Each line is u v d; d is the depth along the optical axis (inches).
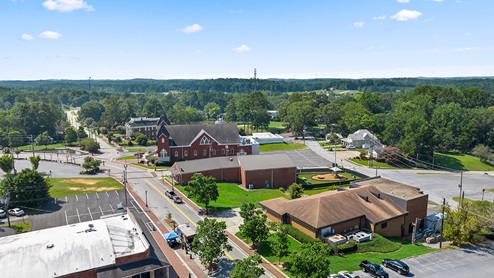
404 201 2566.4
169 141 4448.8
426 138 4810.5
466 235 2241.6
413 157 4879.4
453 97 7347.4
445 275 1892.2
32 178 2869.1
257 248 2166.6
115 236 1855.3
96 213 2751.0
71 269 1576.0
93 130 7504.9
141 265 1656.0
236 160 3791.8
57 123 7583.7
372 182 3026.6
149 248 1748.3
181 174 3494.1
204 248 1871.3
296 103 7377.0
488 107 6953.7
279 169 3649.1
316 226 2212.1
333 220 2294.5
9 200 2743.6
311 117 6525.6
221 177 3683.6
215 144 4591.5
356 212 2425.0
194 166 3609.7
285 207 2554.1
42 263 1596.9
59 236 1814.7
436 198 3412.9
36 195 2834.6
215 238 1884.8
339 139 6092.5
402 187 2898.6
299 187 3097.9
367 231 2390.5
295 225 2422.5
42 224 2551.7
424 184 3878.0
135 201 3029.0
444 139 5531.5
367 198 2588.6
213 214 2758.4
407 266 1889.8
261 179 3609.7
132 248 1763.0
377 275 1829.5
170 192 3144.7
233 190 3435.0
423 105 6643.7
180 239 2250.2
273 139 6003.9
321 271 1521.9
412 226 2618.1
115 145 6156.5
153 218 2664.9
